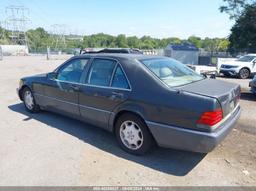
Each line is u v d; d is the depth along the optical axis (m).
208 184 2.99
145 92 3.44
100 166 3.38
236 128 4.84
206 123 2.95
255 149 3.91
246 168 3.36
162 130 3.28
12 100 7.20
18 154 3.70
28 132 4.57
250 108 6.53
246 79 13.73
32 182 3.00
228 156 3.70
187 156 3.69
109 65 3.99
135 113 3.55
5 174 3.17
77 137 4.35
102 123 4.08
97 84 4.07
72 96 4.48
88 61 4.33
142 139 3.58
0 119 5.31
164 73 3.70
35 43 90.94
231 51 33.34
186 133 3.08
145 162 3.51
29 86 5.55
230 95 3.36
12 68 18.27
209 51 40.06
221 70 14.45
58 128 4.77
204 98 3.01
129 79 3.64
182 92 3.19
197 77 4.11
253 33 29.19
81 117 4.45
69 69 4.66
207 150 3.02
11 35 84.44
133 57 3.89
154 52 37.78
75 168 3.32
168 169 3.33
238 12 29.06
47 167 3.34
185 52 26.72
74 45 94.69
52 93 4.95
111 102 3.80
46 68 18.84
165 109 3.23
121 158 3.61
